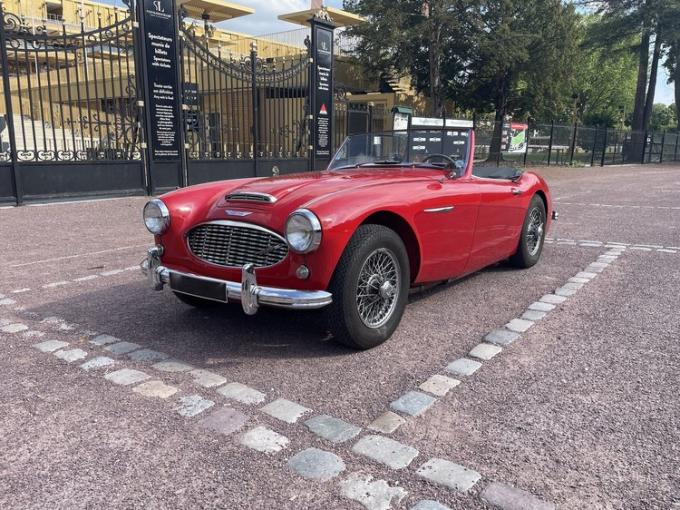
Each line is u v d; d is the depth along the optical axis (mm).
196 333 3977
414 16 27797
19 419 2770
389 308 3723
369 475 2291
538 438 2572
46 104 19453
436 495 2162
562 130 26656
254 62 13797
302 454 2441
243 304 3312
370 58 28797
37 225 8586
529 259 5809
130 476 2307
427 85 31500
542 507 2092
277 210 3381
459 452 2457
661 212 10547
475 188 4516
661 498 2146
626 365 3387
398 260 3670
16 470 2357
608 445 2512
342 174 4461
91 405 2910
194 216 3791
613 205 11711
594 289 5066
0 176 9875
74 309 4559
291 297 3205
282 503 2127
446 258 4250
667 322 4164
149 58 11492
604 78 48375
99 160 11109
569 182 17984
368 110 17562
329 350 3641
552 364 3404
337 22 31453
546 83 31078
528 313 4391
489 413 2807
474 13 27859
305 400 2951
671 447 2496
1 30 9477
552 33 29406
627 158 32625
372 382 3168
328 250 3203
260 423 2715
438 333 3959
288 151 15797
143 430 2658
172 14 11797
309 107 15242
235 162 13602
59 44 11000
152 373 3301
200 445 2527
